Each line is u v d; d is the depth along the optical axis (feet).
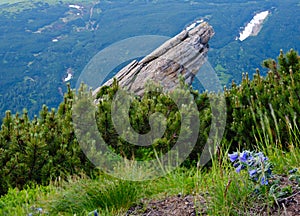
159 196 14.29
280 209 10.89
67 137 22.58
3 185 21.26
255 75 24.17
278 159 14.03
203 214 11.74
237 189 11.75
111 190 14.44
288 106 19.58
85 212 13.71
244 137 21.24
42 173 21.27
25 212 15.01
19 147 22.39
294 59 24.79
